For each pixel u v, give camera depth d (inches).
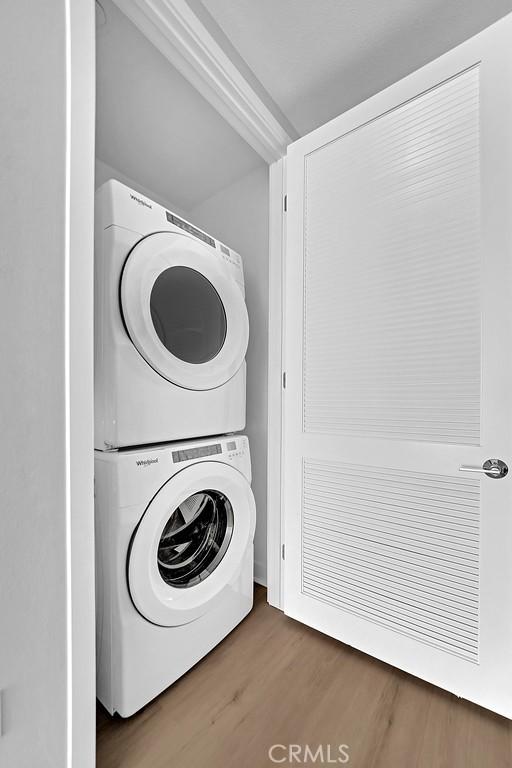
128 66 52.4
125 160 71.8
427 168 47.5
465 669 44.4
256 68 54.8
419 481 48.2
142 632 43.6
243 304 63.7
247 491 60.0
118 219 45.0
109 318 43.8
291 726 42.5
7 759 26.8
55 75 30.3
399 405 49.9
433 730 41.8
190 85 55.5
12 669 27.2
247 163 74.2
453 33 48.1
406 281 49.3
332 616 56.7
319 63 53.7
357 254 54.2
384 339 51.3
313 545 59.4
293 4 45.1
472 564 44.1
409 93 48.9
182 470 48.9
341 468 55.9
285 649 55.8
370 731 41.8
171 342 52.3
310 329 59.9
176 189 81.1
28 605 28.3
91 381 33.5
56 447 30.5
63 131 31.0
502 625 41.9
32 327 28.7
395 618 50.3
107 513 42.6
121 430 43.7
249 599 63.0
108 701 43.1
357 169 54.2
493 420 42.4
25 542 28.1
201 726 42.5
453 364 45.4
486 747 39.6
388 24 47.3
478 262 43.5
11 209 27.2
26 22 28.1
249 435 77.0
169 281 52.1
